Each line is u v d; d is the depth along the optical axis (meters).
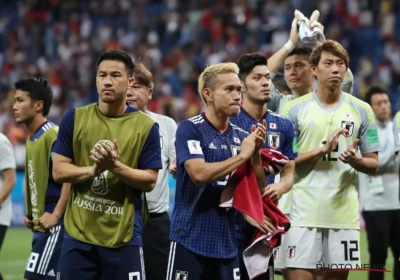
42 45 34.75
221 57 30.03
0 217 9.63
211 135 6.93
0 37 36.03
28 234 19.91
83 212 6.80
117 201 6.78
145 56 31.52
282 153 7.65
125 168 6.56
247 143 6.68
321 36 8.90
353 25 30.23
